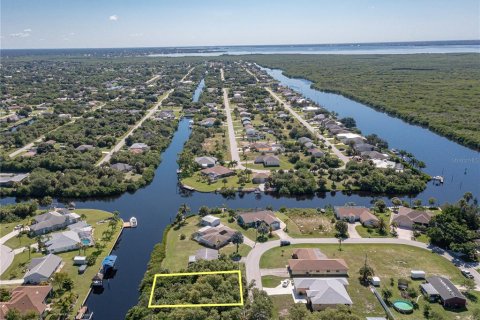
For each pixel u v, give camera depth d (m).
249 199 187.62
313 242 143.62
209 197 189.12
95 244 141.25
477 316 103.81
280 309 108.31
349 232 151.12
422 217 156.25
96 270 127.00
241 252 135.88
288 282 119.44
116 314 111.00
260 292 106.25
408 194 193.00
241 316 96.94
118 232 152.00
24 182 196.75
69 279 117.50
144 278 118.94
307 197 190.75
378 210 169.00
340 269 123.62
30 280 118.75
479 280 121.31
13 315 98.94
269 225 152.00
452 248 135.12
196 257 129.00
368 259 132.75
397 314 106.38
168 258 132.25
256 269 126.38
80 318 106.25
